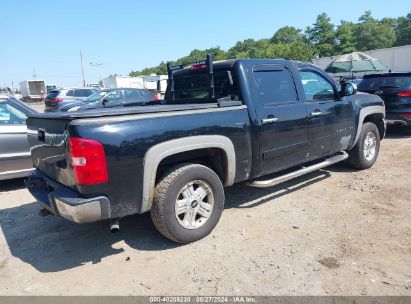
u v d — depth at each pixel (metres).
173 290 3.02
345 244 3.64
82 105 12.88
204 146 3.77
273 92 4.58
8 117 5.88
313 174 6.18
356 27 82.12
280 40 104.88
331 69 18.83
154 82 41.81
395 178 5.71
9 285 3.20
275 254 3.52
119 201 3.29
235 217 4.44
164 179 3.58
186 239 3.74
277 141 4.54
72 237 4.12
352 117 5.75
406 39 85.62
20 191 6.01
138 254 3.65
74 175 3.15
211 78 4.50
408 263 3.25
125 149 3.24
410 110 8.63
